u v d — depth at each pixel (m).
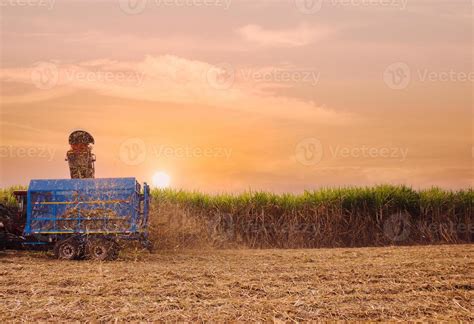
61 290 8.85
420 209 19.44
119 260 12.93
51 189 13.19
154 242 15.85
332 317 7.46
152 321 7.17
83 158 15.02
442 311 7.83
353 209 19.22
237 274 10.58
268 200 19.25
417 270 10.90
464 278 10.15
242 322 7.14
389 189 19.73
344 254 14.24
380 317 7.46
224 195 19.70
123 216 13.07
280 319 7.30
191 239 17.59
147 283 9.35
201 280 9.79
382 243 19.02
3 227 13.73
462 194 19.88
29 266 11.51
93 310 7.67
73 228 13.05
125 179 13.19
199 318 7.30
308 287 9.25
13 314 7.43
